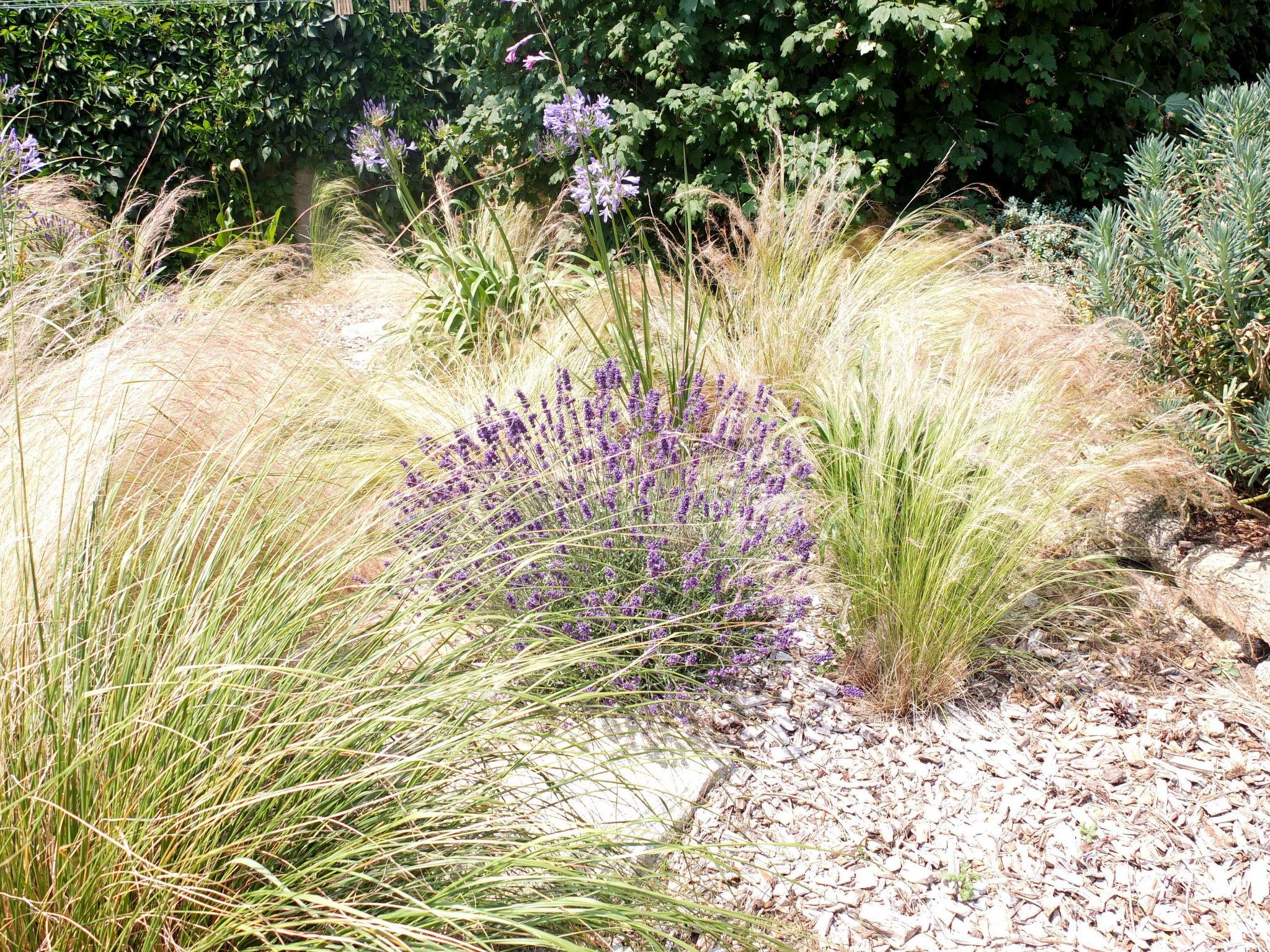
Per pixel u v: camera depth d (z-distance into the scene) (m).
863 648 2.90
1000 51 5.81
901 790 2.52
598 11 6.06
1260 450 3.24
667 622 2.39
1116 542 3.37
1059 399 3.37
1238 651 2.97
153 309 3.45
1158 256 3.59
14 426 2.16
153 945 1.49
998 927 2.14
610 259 4.25
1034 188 6.25
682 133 6.04
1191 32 6.05
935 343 4.24
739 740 2.64
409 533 2.38
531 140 6.38
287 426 2.84
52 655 1.63
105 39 7.49
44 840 1.49
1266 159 3.38
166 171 8.00
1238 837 2.36
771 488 2.98
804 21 5.72
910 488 3.01
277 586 1.98
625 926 1.77
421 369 5.00
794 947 2.00
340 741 1.66
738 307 4.86
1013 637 3.01
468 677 1.90
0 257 3.03
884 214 5.93
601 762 2.24
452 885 1.64
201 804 1.54
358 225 8.27
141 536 1.98
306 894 1.44
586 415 3.18
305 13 8.11
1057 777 2.55
